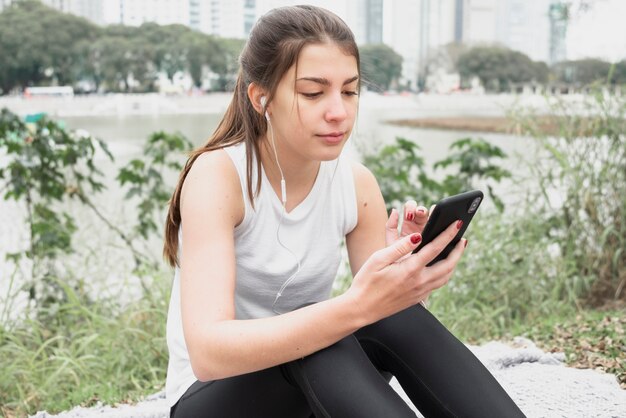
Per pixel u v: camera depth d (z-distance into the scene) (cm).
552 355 239
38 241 348
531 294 331
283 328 119
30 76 3972
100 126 2055
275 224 139
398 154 411
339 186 146
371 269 117
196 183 133
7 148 368
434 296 325
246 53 134
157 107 3503
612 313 304
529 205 366
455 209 117
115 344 281
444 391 132
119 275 359
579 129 367
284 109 129
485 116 2412
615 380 217
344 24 129
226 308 124
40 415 219
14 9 3934
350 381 122
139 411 209
